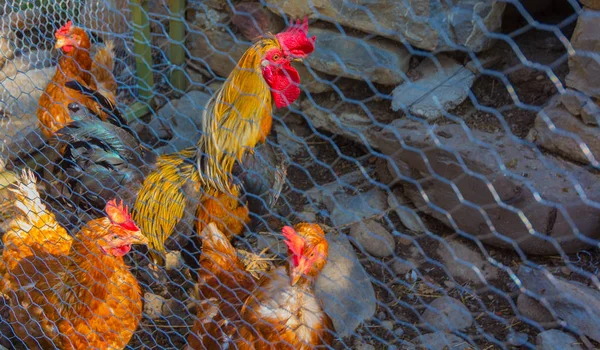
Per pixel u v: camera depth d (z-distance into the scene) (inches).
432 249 53.2
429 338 46.7
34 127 64.2
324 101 62.2
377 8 54.4
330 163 61.9
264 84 46.0
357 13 55.2
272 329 39.4
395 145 54.3
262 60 45.5
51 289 45.5
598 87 46.6
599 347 43.6
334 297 49.0
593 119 47.2
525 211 47.8
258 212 49.0
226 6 64.6
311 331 39.8
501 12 54.4
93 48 69.4
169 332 50.2
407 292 50.8
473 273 50.6
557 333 44.3
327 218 57.1
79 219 52.4
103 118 58.6
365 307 49.5
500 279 49.7
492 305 48.5
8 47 69.0
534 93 54.3
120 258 44.2
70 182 53.1
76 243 44.8
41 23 75.1
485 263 50.8
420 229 54.6
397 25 54.2
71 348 45.9
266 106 46.6
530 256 50.3
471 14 52.3
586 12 40.0
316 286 49.8
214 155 47.2
